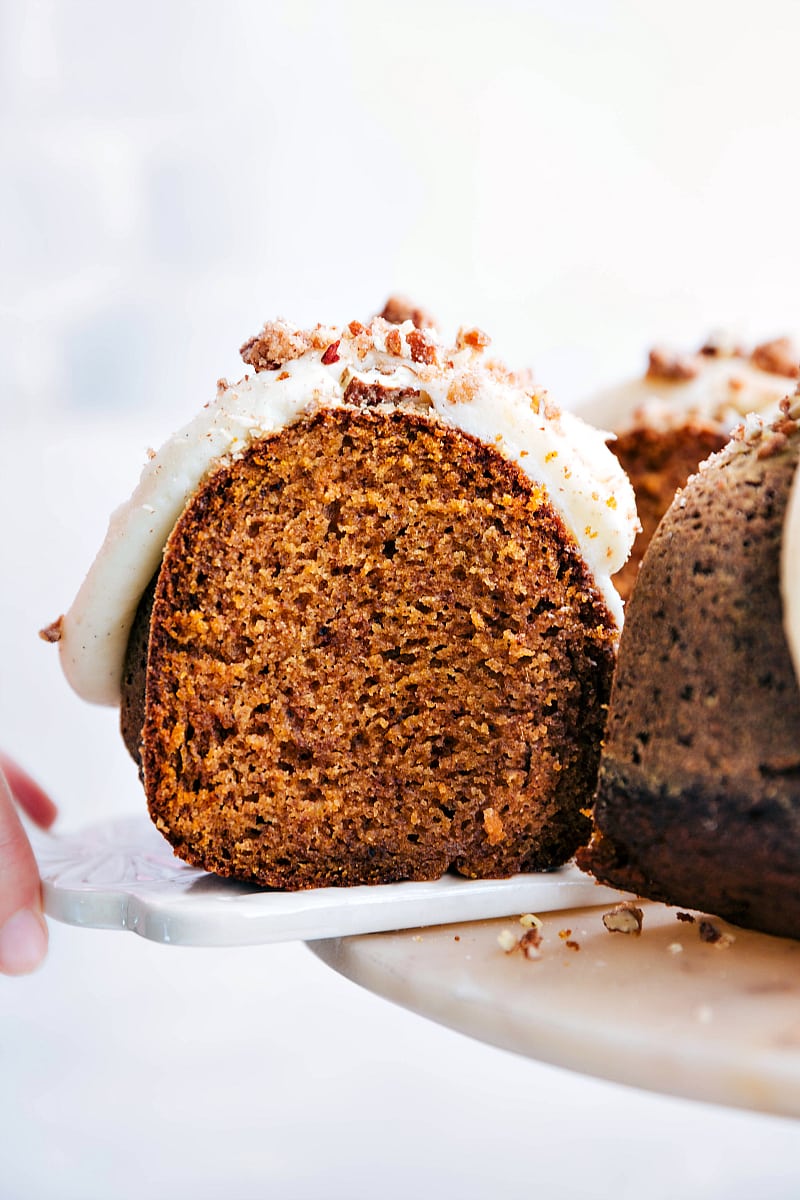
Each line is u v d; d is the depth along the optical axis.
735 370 0.49
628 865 0.33
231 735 0.34
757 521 0.31
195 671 0.34
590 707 0.36
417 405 0.35
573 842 0.36
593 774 0.36
